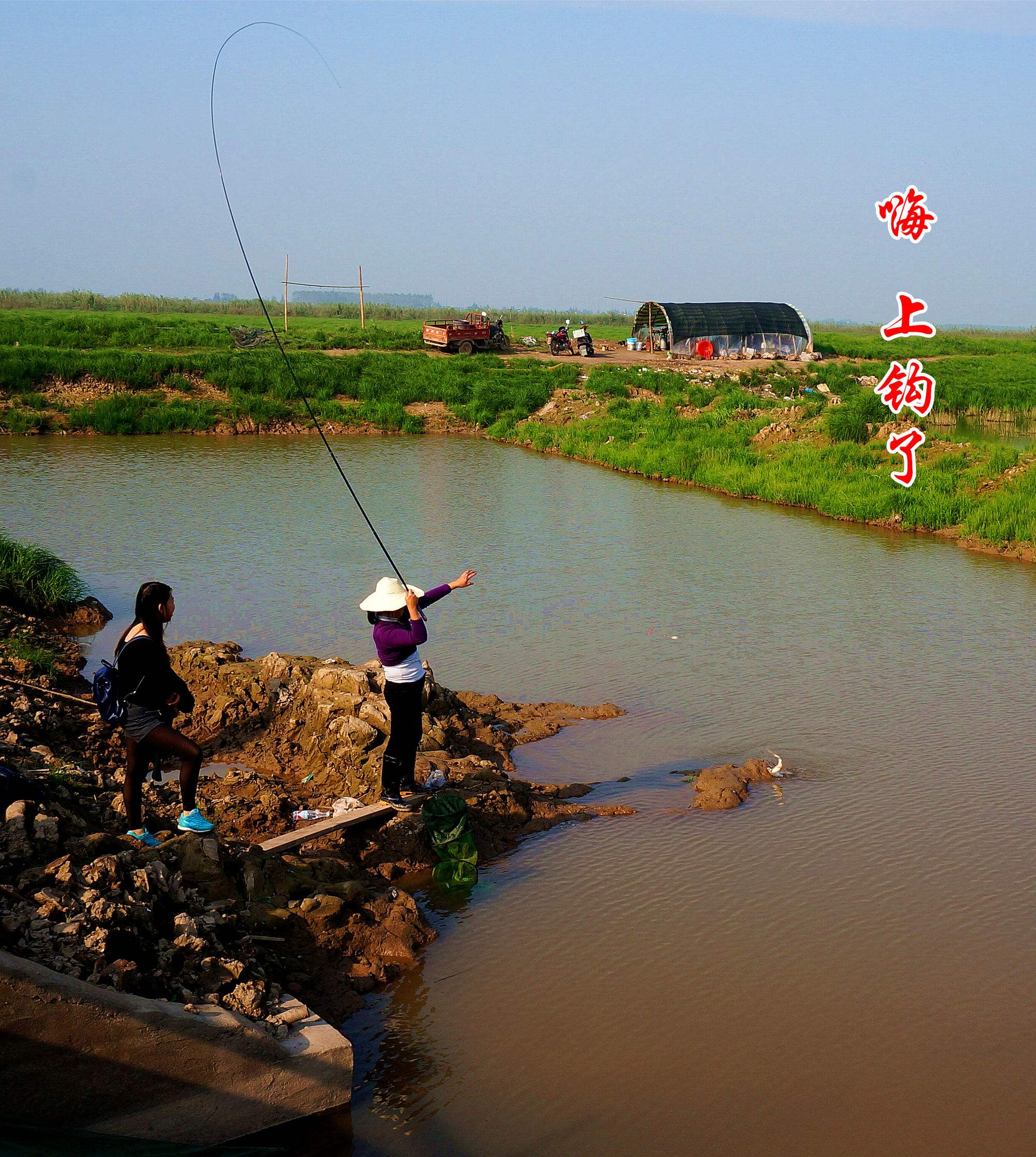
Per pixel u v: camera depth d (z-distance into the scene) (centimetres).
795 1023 610
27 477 2561
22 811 579
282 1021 536
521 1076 562
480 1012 617
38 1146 446
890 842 830
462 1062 572
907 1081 562
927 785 934
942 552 1958
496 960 673
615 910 734
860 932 705
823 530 2161
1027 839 835
